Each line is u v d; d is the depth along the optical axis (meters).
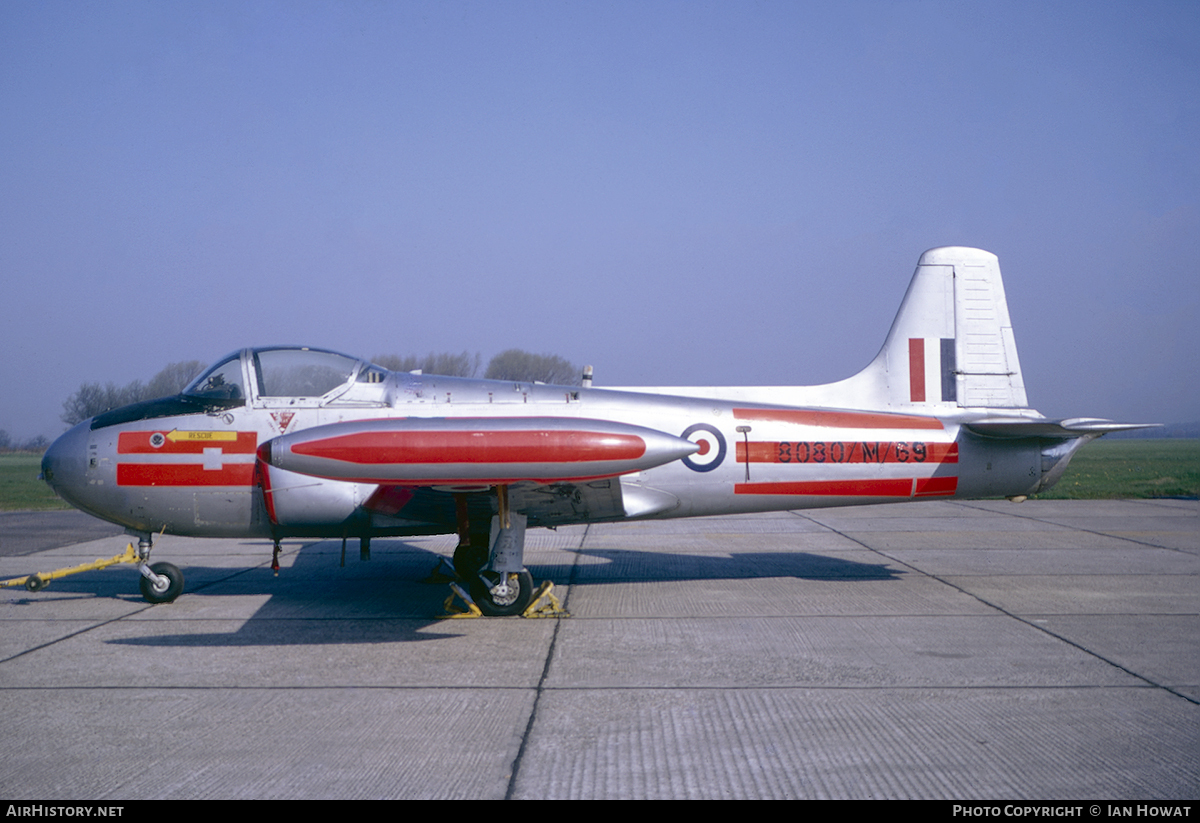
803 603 7.07
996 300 8.77
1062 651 5.45
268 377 7.27
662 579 8.29
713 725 4.09
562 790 3.34
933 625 6.22
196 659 5.39
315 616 6.70
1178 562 9.18
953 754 3.71
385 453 5.64
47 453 7.30
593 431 5.83
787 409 7.94
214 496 7.12
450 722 4.16
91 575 8.90
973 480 8.06
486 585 6.57
